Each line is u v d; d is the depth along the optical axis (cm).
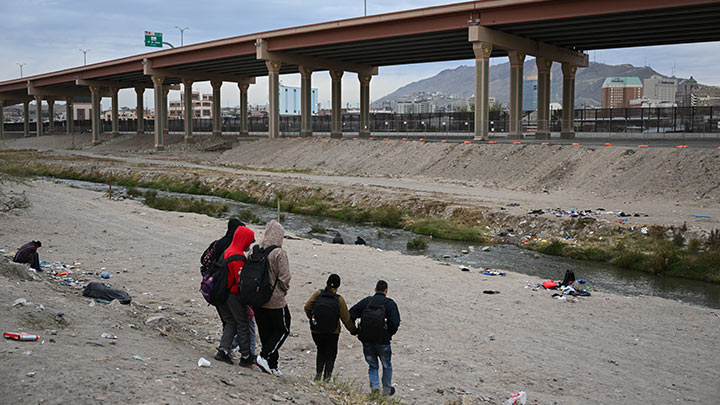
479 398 884
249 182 4459
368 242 2631
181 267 1766
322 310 830
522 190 3594
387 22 5275
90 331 825
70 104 12675
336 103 7406
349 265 1902
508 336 1230
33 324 787
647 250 2177
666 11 3931
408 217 3123
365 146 5412
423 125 7494
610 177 3362
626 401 920
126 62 8869
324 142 5950
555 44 5572
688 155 3173
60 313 863
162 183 5019
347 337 1216
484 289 1638
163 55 8025
